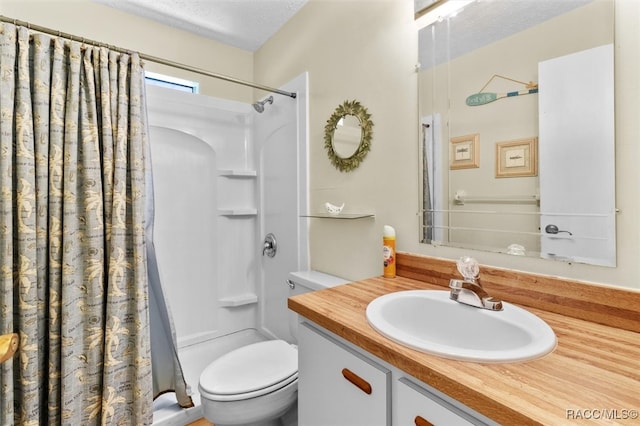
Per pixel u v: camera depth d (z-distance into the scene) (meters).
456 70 1.07
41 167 1.21
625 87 0.73
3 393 1.10
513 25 0.92
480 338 0.83
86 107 1.30
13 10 1.63
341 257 1.55
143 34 2.03
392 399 0.67
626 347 0.64
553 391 0.50
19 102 1.17
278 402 1.22
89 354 1.28
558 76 0.83
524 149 0.90
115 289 1.32
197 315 2.20
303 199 1.78
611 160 0.75
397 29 1.26
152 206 1.47
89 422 1.28
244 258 2.40
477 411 0.50
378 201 1.35
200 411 1.54
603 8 0.76
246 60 2.46
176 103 2.07
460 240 1.07
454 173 1.08
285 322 2.00
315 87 1.72
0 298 1.12
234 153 2.34
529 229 0.90
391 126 1.29
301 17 1.85
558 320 0.79
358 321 0.79
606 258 0.77
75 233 1.26
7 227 1.13
